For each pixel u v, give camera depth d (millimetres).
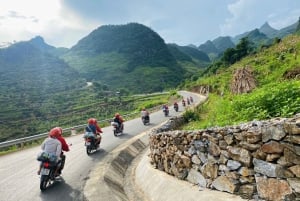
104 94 140500
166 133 9039
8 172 10969
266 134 5262
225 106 11633
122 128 21797
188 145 7641
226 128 6234
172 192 7484
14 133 73125
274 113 7703
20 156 14836
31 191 8312
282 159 5000
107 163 11828
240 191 5824
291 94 7871
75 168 11250
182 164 7938
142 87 174875
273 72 20938
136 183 10195
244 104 9297
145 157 12211
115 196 8086
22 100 135000
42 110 111812
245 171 5723
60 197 7750
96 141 14742
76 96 141875
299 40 38125
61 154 9461
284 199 4965
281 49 38938
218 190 6395
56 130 9172
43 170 8320
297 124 4746
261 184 5379
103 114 86000
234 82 17281
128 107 89062
